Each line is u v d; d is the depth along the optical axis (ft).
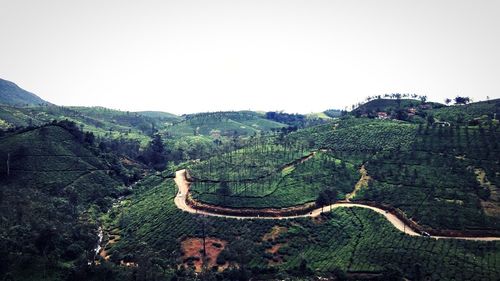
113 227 556.92
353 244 464.24
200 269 430.20
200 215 527.40
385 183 586.45
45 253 402.52
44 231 418.10
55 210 525.75
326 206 556.92
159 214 558.56
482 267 391.24
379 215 509.76
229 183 611.06
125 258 453.58
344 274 408.67
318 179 613.11
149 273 388.16
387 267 406.41
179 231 501.97
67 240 449.89
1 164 640.58
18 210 474.90
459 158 615.16
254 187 591.37
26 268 374.22
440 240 442.91
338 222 510.99
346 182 609.42
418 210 508.12
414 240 447.42
